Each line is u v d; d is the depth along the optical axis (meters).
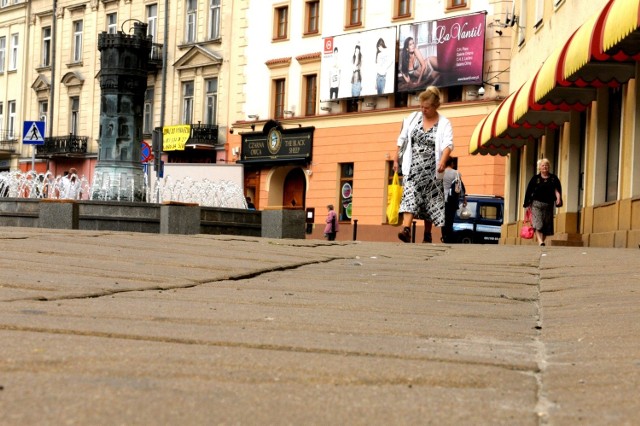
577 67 20.45
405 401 3.86
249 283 9.16
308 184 53.91
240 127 58.03
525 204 23.84
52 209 22.69
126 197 29.64
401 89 48.78
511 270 11.56
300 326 6.12
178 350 4.86
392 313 7.16
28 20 72.81
